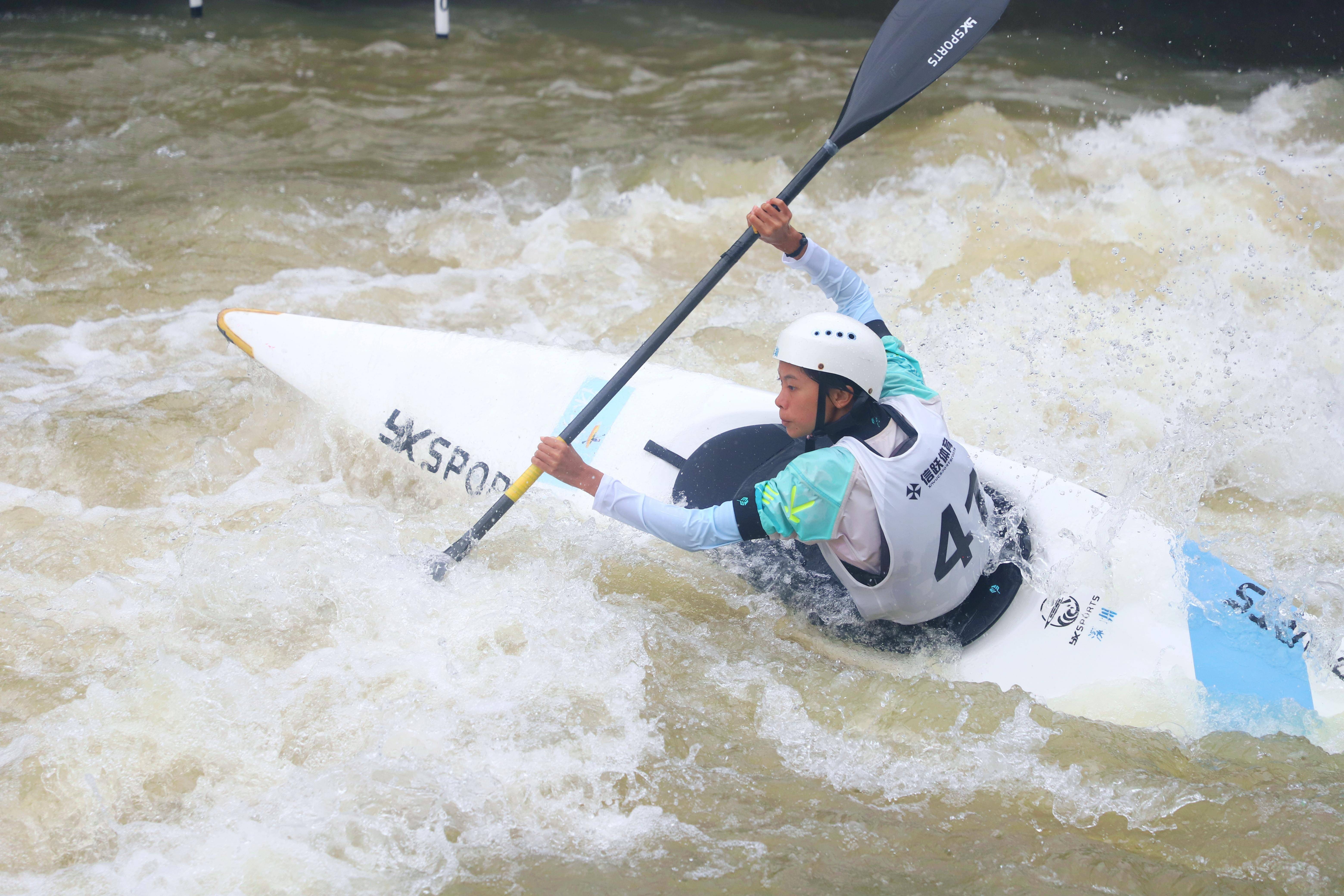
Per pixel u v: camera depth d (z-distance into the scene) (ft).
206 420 54.34
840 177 90.27
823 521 34.12
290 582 41.24
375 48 120.47
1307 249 81.41
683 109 107.34
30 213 77.41
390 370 50.42
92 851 30.32
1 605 40.34
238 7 131.34
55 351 61.31
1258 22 138.82
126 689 35.94
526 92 110.42
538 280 73.36
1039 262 76.02
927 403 36.37
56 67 106.83
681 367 61.41
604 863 30.42
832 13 143.43
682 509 35.91
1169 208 86.07
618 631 39.73
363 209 82.17
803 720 36.63
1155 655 39.04
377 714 35.40
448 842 31.01
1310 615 42.24
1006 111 107.45
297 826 31.27
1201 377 62.18
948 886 29.73
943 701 37.22
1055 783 34.01
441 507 47.57
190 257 73.05
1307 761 35.27
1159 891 29.63
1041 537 41.75
